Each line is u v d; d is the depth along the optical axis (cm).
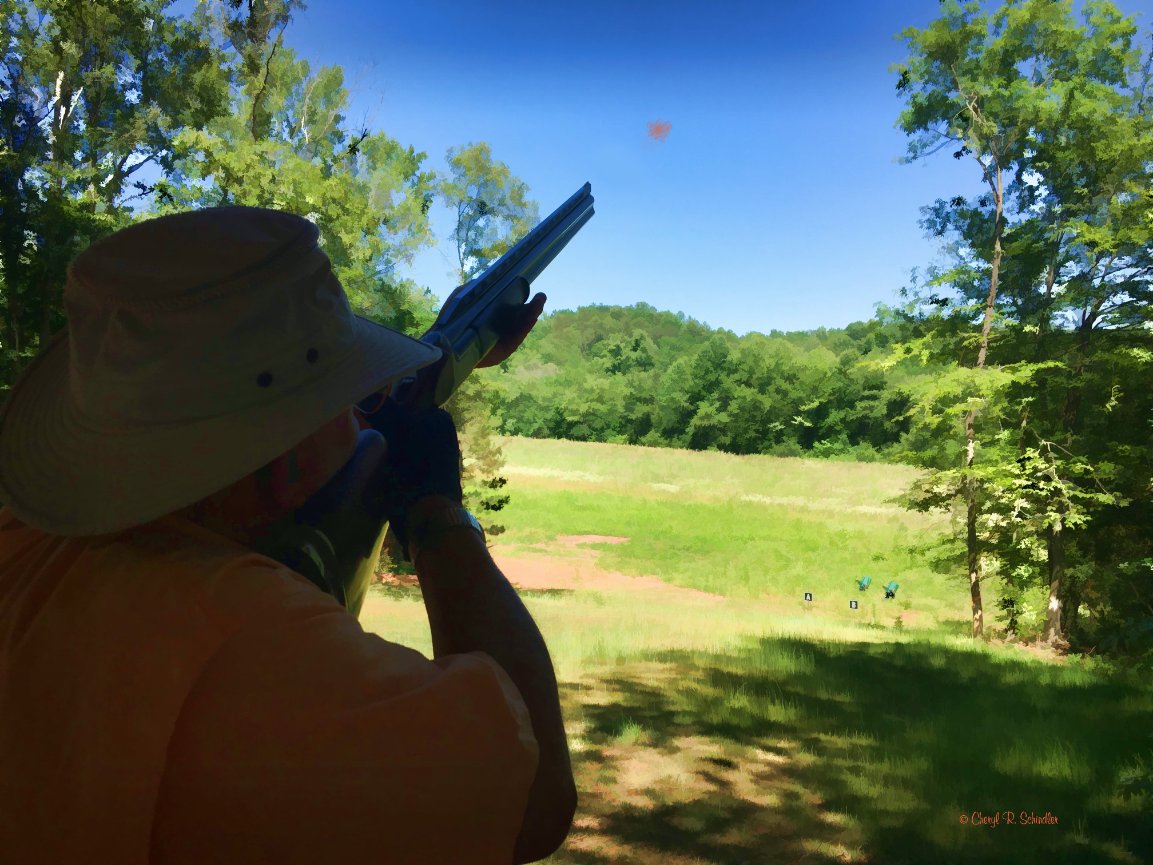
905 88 2288
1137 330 2117
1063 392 2241
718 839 654
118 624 75
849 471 6862
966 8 2192
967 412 2291
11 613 83
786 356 10375
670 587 3225
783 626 2211
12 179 2097
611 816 690
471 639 87
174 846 70
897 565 3691
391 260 2823
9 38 2319
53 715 75
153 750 70
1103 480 2123
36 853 72
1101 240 2011
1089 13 2153
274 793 69
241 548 85
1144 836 669
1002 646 2125
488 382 2867
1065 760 895
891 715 1110
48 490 83
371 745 70
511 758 74
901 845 649
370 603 1948
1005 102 2183
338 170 2694
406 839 71
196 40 2583
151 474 78
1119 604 1966
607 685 1209
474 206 2672
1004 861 630
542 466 6762
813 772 833
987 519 2222
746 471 6744
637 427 10544
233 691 71
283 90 2822
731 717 1039
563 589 3022
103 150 2494
